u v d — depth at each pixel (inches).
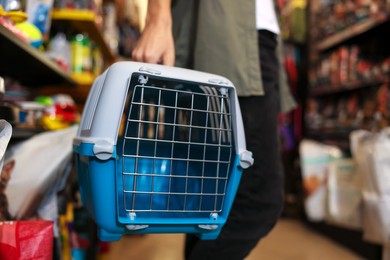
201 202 31.4
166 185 31.9
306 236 89.7
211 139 33.1
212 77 28.9
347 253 75.2
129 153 33.2
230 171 29.9
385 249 62.4
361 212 71.4
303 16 123.2
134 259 65.4
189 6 38.0
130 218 26.9
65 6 65.4
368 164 62.5
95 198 26.4
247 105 35.3
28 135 39.6
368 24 83.7
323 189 88.5
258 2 37.7
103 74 31.1
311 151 91.4
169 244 75.8
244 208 35.4
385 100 78.5
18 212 33.7
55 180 37.2
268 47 37.6
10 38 34.4
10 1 40.6
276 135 36.9
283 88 46.7
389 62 77.9
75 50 68.5
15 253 25.6
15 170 34.2
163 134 36.6
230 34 33.9
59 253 35.7
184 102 35.3
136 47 32.2
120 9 99.4
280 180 36.6
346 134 92.0
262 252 73.4
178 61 38.0
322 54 114.2
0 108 31.5
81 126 32.3
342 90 102.3
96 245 50.0
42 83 68.8
